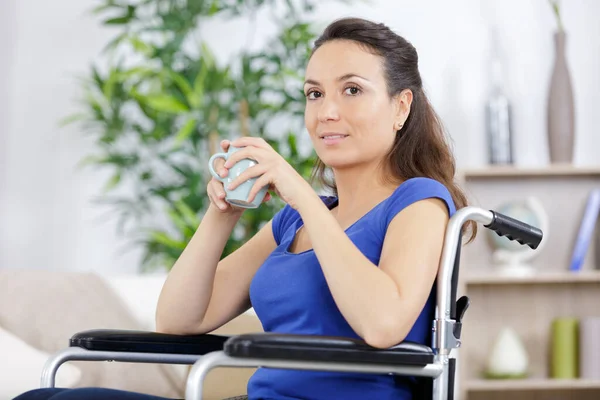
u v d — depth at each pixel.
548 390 4.34
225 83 4.12
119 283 2.90
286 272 1.68
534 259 4.34
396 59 1.75
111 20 4.22
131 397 1.60
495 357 4.17
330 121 1.72
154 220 4.55
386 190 1.75
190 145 4.43
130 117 4.52
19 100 4.60
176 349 1.75
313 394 1.58
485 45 4.45
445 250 1.54
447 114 4.44
